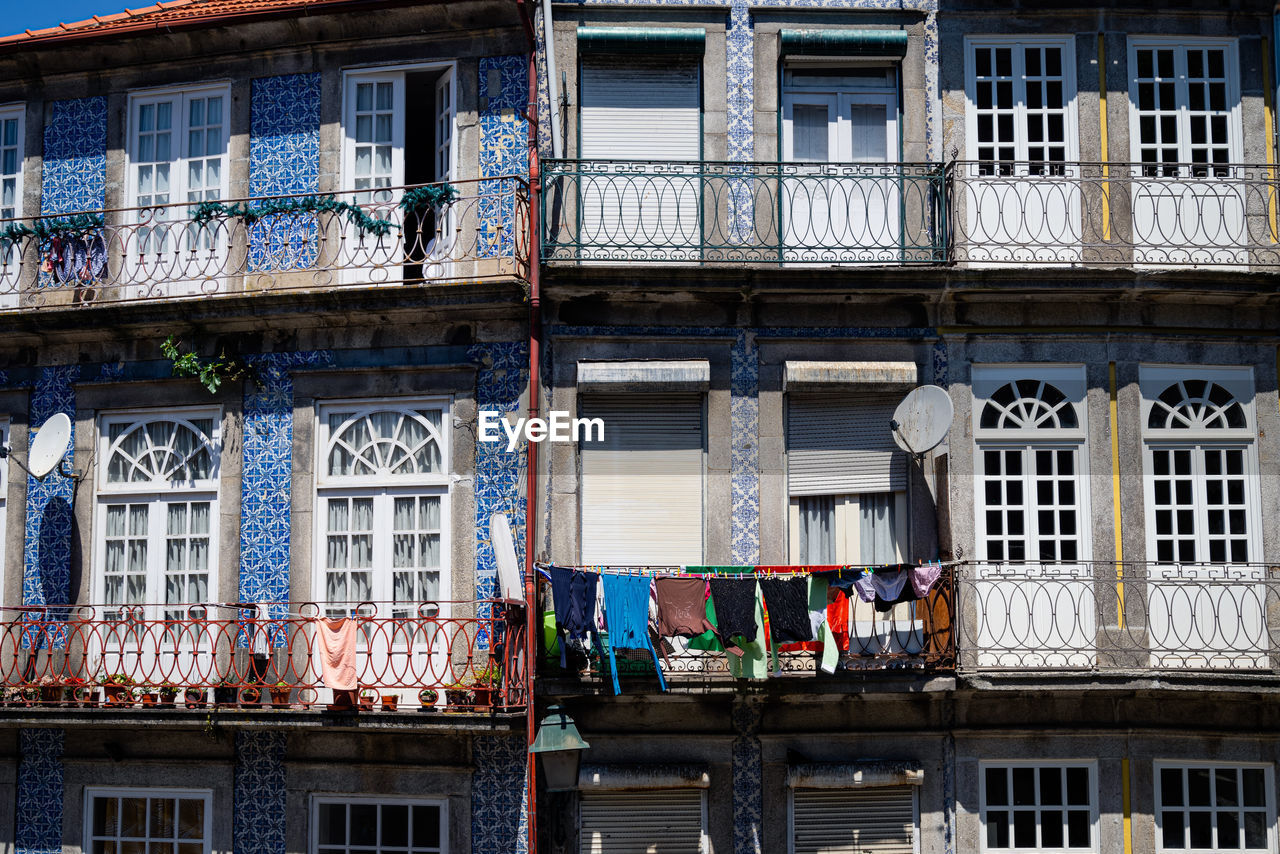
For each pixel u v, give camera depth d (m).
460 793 12.69
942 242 13.16
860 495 13.12
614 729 12.59
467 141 13.62
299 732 12.98
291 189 13.96
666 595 11.93
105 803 13.41
